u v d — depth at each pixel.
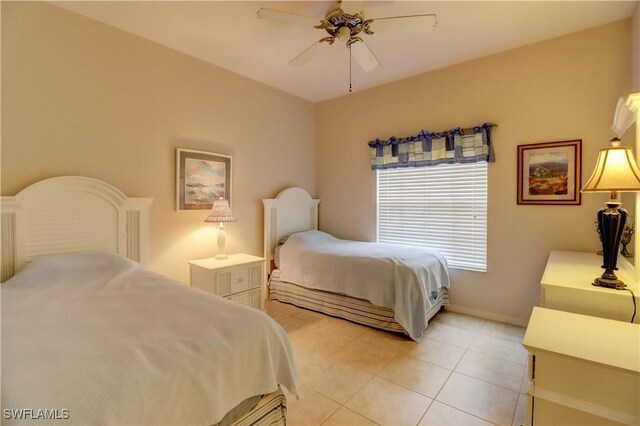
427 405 1.84
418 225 3.69
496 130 3.11
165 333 1.22
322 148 4.56
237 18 2.47
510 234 3.06
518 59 2.97
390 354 2.45
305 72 3.53
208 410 1.05
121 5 2.29
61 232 2.27
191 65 3.12
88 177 2.42
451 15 2.42
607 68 2.58
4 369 0.94
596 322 1.43
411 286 2.70
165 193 2.95
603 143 2.60
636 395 1.06
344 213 4.34
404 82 3.72
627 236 1.98
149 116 2.82
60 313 1.41
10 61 2.09
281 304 3.62
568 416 1.15
